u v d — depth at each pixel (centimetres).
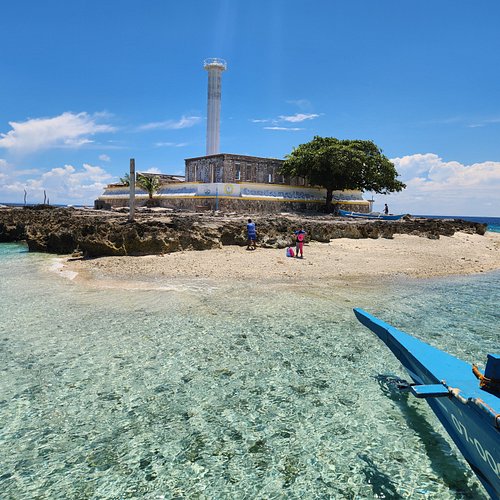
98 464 638
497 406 532
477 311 1543
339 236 3400
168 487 591
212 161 5631
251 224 2725
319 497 577
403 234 3816
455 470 638
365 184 5734
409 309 1550
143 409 794
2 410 781
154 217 3525
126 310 1430
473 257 3084
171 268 2178
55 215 4472
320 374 957
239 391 870
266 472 626
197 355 1049
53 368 963
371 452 678
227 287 1812
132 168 3112
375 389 889
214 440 702
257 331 1235
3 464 636
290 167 5722
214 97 8056
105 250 2516
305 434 724
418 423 764
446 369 720
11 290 1712
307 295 1705
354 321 1356
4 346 1091
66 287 1777
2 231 4188
